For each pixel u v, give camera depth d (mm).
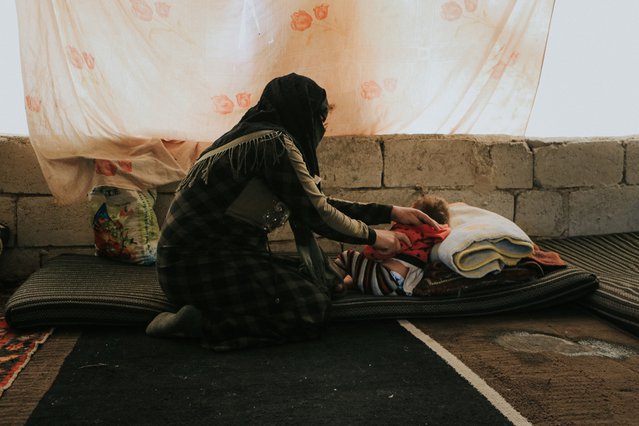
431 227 3080
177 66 3574
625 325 2779
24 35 3217
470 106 3963
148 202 3592
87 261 3498
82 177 3457
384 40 3811
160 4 3486
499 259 3057
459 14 3826
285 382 2186
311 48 3730
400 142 4008
